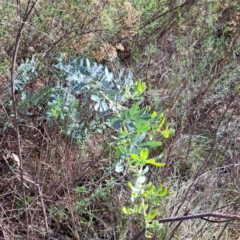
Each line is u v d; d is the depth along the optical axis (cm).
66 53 205
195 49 312
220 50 308
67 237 195
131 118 140
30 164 202
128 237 194
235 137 246
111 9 234
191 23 321
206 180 225
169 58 305
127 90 156
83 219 200
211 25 314
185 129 249
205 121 265
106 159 204
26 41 229
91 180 206
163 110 258
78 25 229
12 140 209
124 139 143
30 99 197
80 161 205
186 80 274
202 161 245
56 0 229
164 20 307
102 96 162
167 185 216
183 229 199
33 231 182
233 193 226
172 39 316
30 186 200
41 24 229
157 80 292
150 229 186
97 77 169
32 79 199
